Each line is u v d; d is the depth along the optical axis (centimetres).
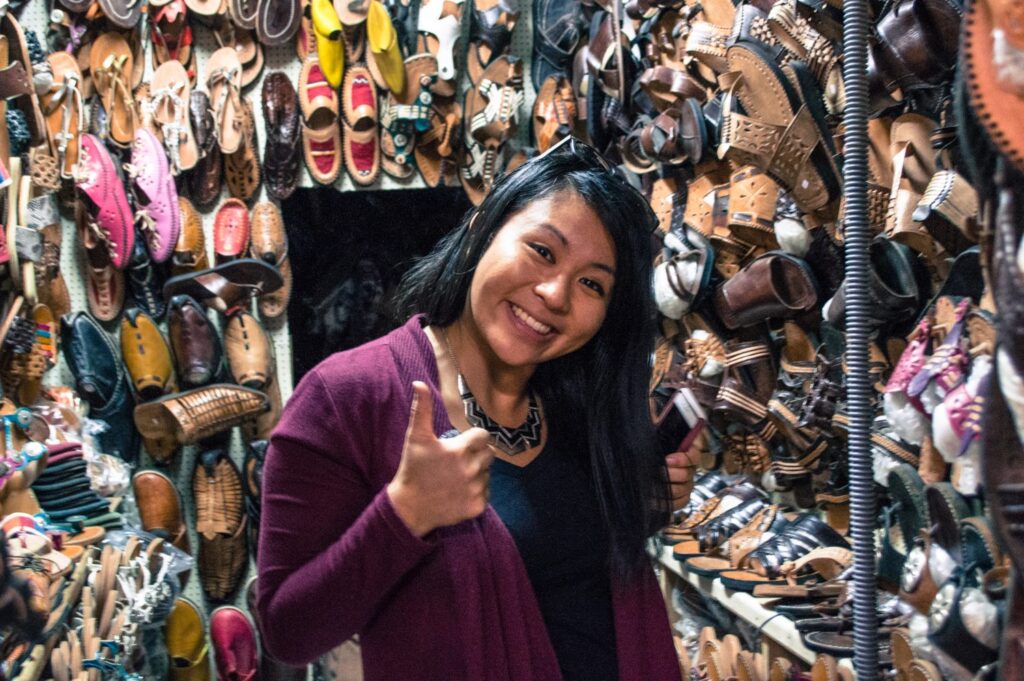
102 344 309
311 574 96
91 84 318
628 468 113
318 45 328
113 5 310
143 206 312
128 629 228
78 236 317
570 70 329
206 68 331
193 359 312
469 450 92
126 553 238
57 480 242
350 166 338
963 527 135
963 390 132
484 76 329
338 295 335
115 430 311
